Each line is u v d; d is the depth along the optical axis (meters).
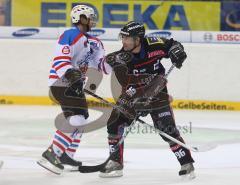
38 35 24.45
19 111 22.11
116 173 11.70
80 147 15.23
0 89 24.20
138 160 13.66
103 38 24.33
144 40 11.20
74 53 11.69
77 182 11.28
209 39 24.14
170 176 11.91
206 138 16.92
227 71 23.77
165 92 11.48
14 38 24.38
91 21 11.93
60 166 11.65
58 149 11.69
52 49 24.08
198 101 23.86
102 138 16.67
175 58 11.09
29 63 24.11
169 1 24.64
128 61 11.15
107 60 11.45
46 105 24.08
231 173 12.29
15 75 24.14
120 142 11.47
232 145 15.82
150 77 11.34
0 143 15.67
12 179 11.50
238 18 24.42
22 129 18.00
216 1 24.48
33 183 11.16
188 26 24.69
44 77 24.12
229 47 23.73
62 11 24.67
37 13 24.62
